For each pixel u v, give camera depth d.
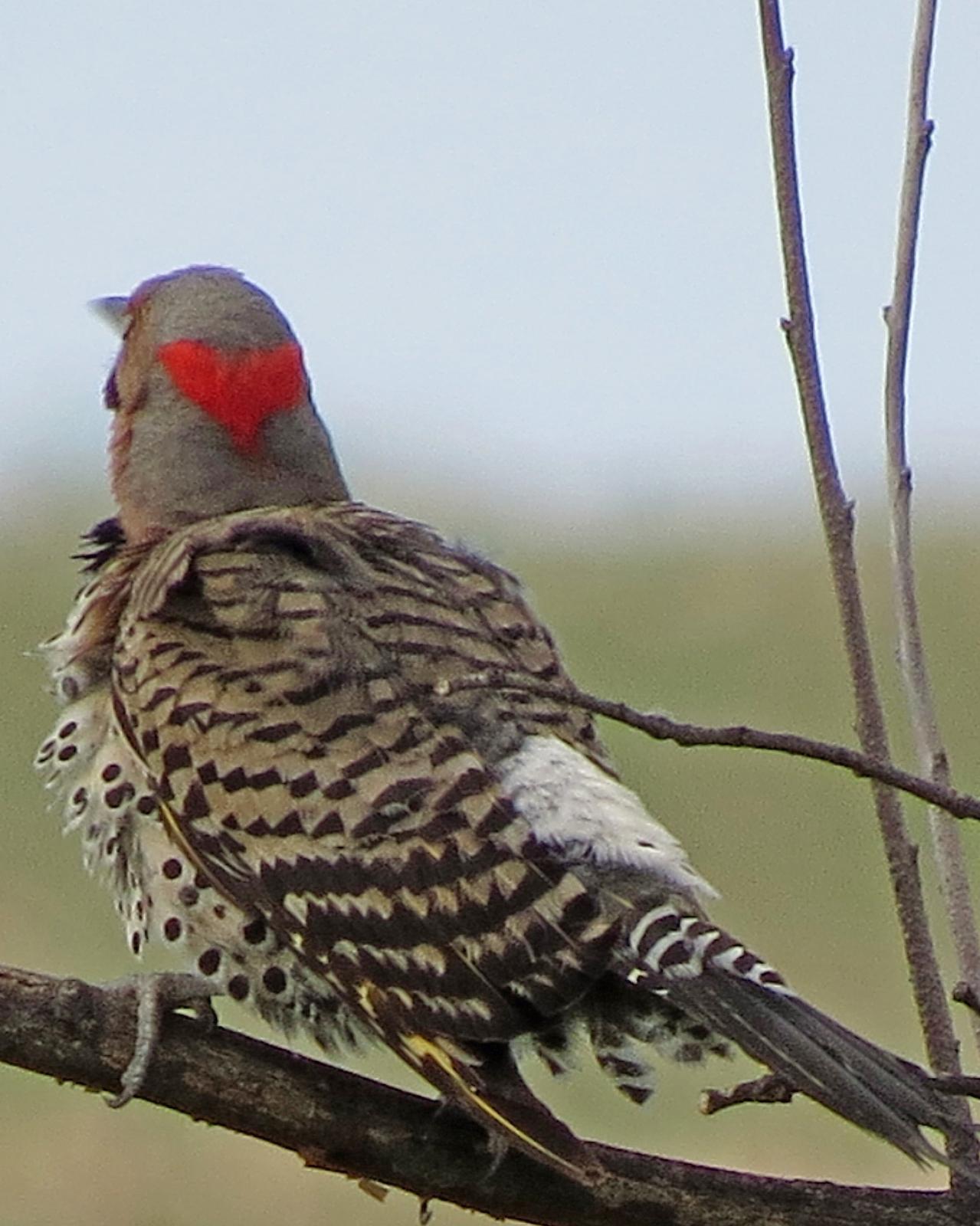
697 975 9.88
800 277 10.46
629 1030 10.29
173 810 11.11
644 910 10.11
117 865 11.75
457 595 11.53
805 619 30.95
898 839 10.33
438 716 10.82
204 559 11.69
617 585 33.12
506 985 10.12
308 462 12.90
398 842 10.47
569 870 10.28
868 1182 20.48
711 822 25.08
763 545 33.44
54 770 12.02
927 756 10.59
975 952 10.39
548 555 34.88
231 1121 10.29
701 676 29.41
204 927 11.29
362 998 10.47
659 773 25.95
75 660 11.94
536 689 9.08
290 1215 20.25
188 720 11.12
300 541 11.66
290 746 10.86
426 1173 10.32
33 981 10.16
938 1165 9.34
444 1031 10.19
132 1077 10.13
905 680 10.72
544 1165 10.05
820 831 24.86
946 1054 10.18
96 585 12.39
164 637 11.46
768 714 28.23
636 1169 10.27
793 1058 9.63
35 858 24.64
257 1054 10.31
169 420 12.77
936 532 33.34
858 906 23.98
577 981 10.02
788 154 10.49
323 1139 10.28
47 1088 21.78
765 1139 20.97
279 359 12.82
